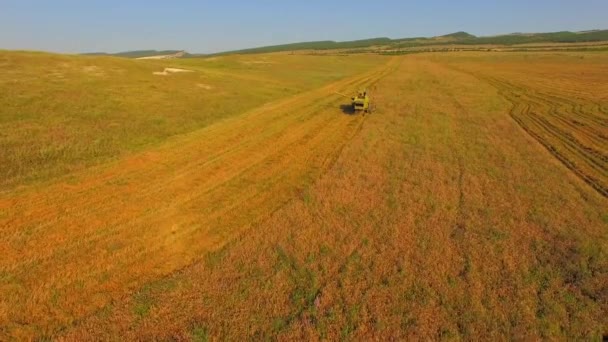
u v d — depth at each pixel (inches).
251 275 373.1
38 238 419.5
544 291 357.4
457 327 315.6
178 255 406.0
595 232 462.9
